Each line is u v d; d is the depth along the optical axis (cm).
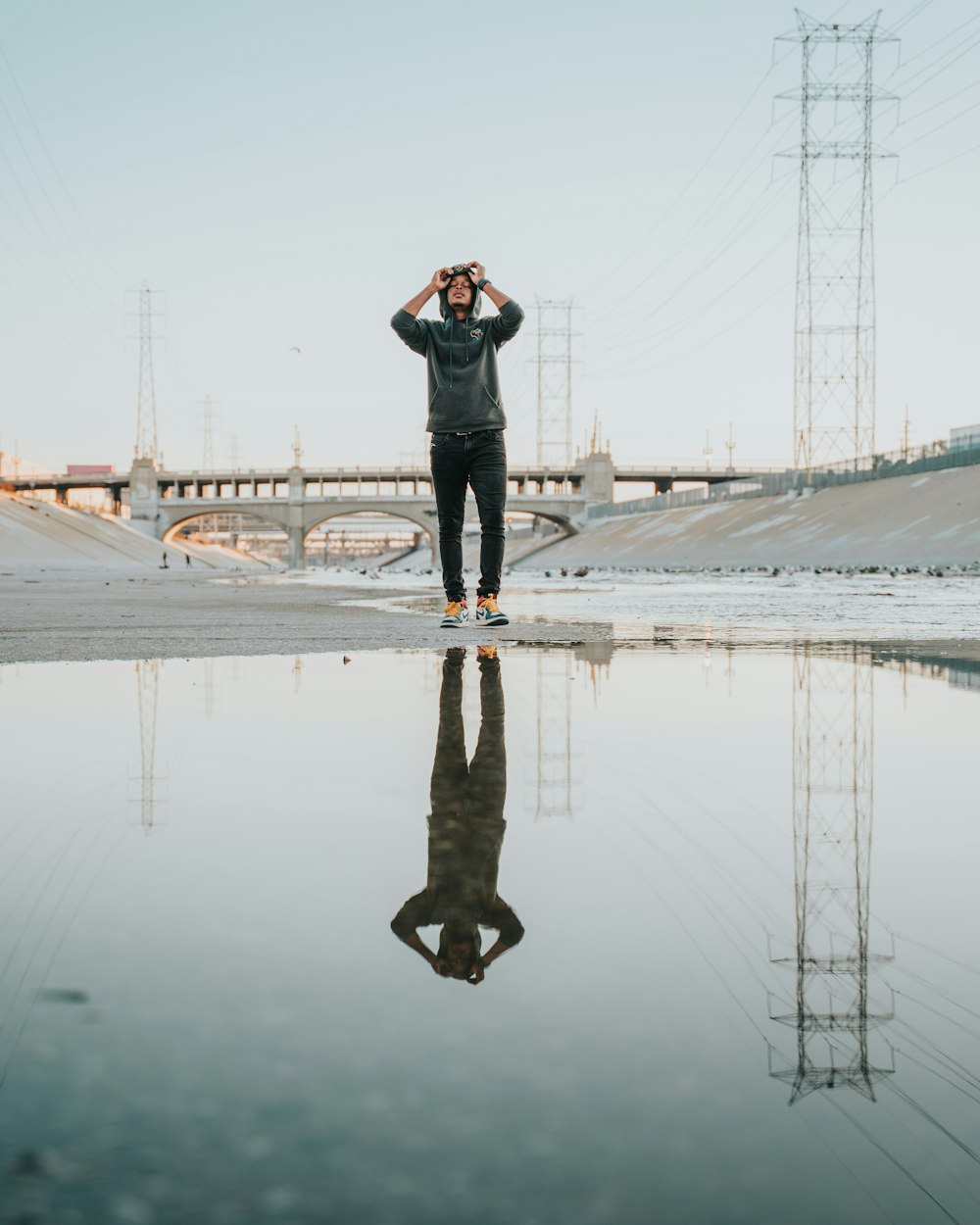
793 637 805
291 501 15275
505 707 400
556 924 145
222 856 183
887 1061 101
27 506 12038
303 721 360
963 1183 79
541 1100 90
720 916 150
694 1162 81
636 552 10619
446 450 918
